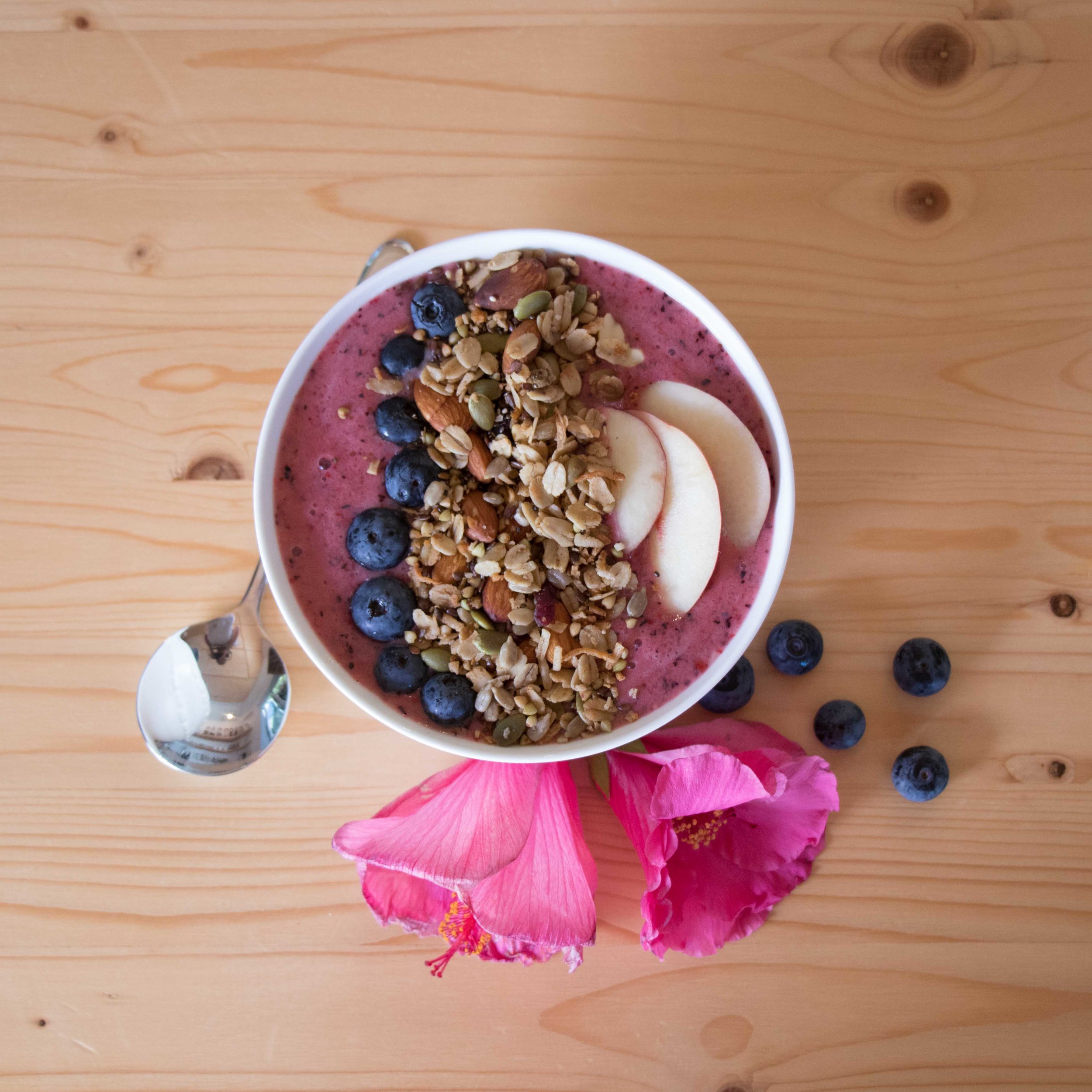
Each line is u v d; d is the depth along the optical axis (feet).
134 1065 1.50
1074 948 1.52
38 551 1.51
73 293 1.53
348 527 1.36
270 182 1.53
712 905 1.43
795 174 1.55
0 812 1.51
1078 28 1.57
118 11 1.55
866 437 1.53
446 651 1.35
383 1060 1.51
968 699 1.53
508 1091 1.51
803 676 1.52
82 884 1.51
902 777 1.50
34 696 1.51
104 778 1.51
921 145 1.56
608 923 1.51
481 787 1.38
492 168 1.54
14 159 1.53
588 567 1.35
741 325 1.53
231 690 1.50
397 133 1.54
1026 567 1.53
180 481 1.52
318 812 1.51
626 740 1.31
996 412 1.54
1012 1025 1.51
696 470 1.34
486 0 1.55
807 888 1.52
